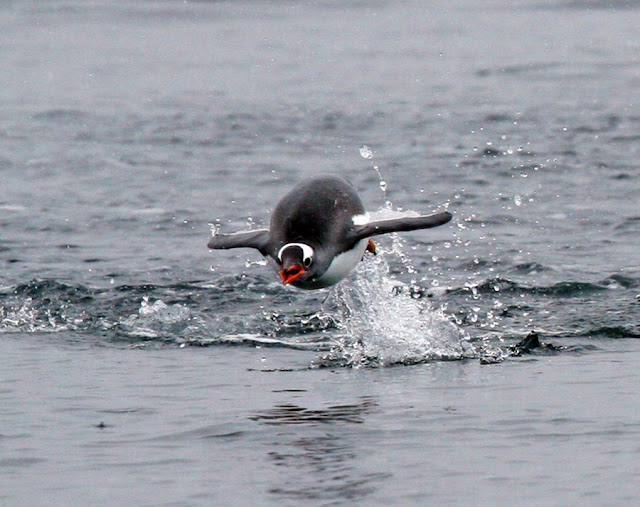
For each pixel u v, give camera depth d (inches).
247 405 528.1
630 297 770.8
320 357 634.2
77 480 431.2
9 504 409.7
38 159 1443.2
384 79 2149.4
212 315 738.2
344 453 455.5
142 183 1286.9
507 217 1068.5
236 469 439.8
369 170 1316.4
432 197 1163.3
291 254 563.8
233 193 1219.2
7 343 673.0
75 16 3422.7
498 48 2581.2
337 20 3272.6
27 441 477.1
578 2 3479.3
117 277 856.9
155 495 415.2
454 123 1632.6
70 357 636.7
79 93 2069.4
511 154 1386.6
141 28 3181.6
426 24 3122.5
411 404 523.8
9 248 972.6
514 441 464.4
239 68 2379.4
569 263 885.8
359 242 601.0
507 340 663.1
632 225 1030.4
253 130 1631.4
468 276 848.9
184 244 989.8
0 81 2233.0
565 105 1770.4
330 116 1728.6
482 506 397.7
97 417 510.9
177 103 1920.5
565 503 398.6
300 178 1290.6
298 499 408.2
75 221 1091.9
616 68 2186.3
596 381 556.7
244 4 3654.0
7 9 3570.4
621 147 1422.2
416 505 400.5
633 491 407.2
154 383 573.6
